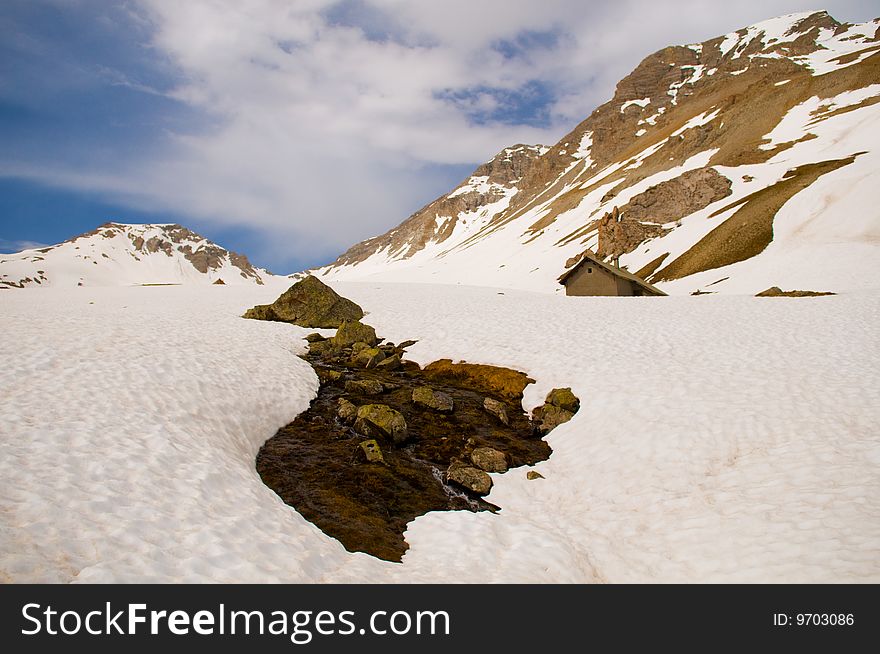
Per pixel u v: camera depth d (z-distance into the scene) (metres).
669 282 69.06
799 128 102.75
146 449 9.92
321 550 8.33
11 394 11.50
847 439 12.23
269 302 45.41
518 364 21.62
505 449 15.10
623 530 10.35
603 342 23.11
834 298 30.88
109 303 44.16
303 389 17.94
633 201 99.88
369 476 12.52
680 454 12.80
